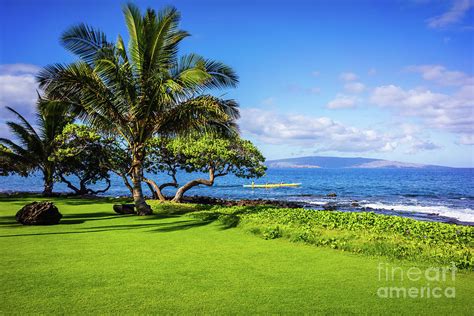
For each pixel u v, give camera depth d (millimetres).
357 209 32812
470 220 25797
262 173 26812
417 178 127562
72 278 7098
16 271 7543
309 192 58406
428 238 10469
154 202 26859
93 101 16375
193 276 7359
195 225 14594
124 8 16406
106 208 22031
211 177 26672
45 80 15711
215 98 17000
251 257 9086
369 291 6551
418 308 5758
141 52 16406
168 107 17281
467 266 8078
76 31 15648
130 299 5992
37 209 14891
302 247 10305
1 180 83500
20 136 33062
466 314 5543
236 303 5879
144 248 10055
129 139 18500
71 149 30062
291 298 6148
